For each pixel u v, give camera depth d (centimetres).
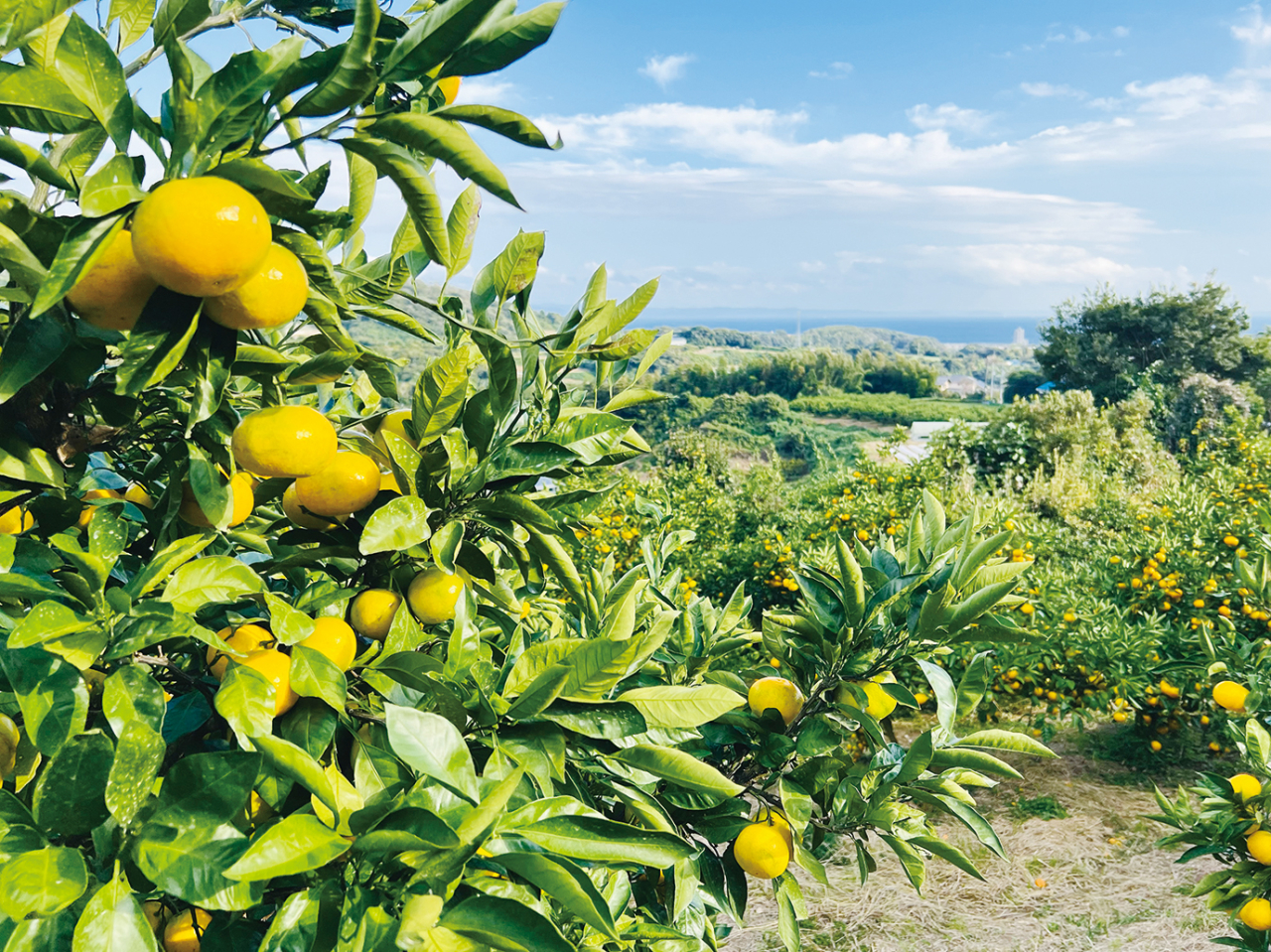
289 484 119
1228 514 663
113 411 106
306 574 132
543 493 137
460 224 124
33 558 96
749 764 203
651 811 138
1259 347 3003
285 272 80
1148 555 646
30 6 66
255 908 100
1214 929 412
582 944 129
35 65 77
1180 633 547
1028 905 444
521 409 137
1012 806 545
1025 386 5175
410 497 110
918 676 561
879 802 171
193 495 113
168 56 73
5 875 68
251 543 135
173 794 78
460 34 72
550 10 74
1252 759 248
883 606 185
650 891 189
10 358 79
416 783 92
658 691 120
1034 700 583
